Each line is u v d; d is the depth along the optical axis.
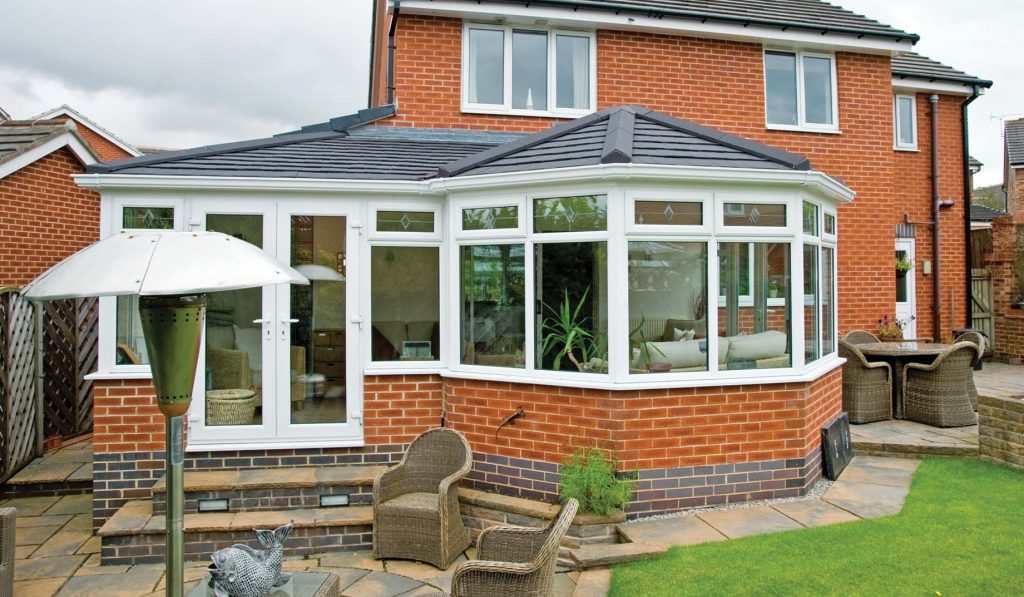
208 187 6.65
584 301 6.25
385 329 7.14
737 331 6.49
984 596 4.41
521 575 3.81
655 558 5.21
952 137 14.35
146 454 6.60
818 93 11.94
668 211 6.19
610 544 5.55
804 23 11.24
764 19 11.03
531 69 10.88
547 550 3.73
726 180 6.18
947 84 13.78
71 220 11.90
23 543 6.36
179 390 3.66
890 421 9.20
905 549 5.16
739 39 11.34
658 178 6.00
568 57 11.00
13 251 10.81
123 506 6.41
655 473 6.10
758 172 6.16
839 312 11.79
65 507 7.46
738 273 6.49
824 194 7.11
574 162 6.21
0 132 11.27
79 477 7.95
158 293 3.16
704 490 6.25
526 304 6.48
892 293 12.02
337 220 7.05
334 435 6.95
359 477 6.53
